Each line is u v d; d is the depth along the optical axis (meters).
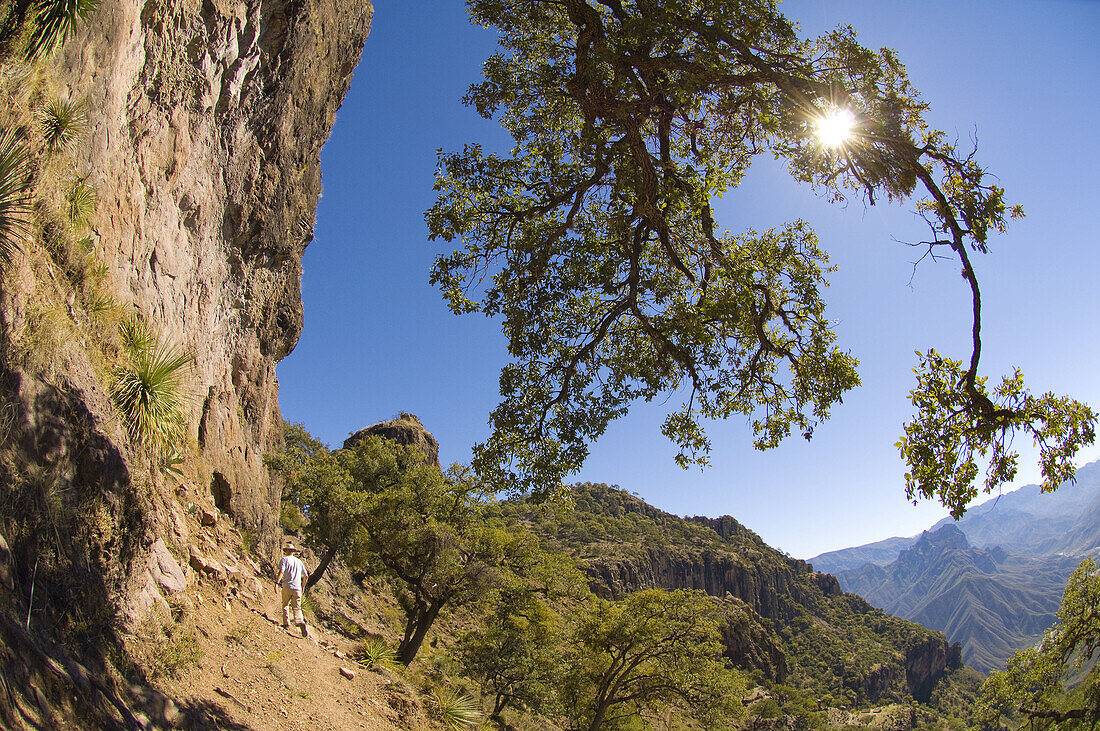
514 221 9.82
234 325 13.65
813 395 8.47
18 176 6.03
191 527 9.93
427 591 22.78
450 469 25.11
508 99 10.29
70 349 5.63
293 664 8.78
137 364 7.03
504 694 26.83
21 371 4.88
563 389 8.98
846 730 113.81
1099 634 17.06
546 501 9.41
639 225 8.99
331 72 17.23
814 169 7.88
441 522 24.47
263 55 13.85
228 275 13.31
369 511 22.59
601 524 158.88
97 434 5.40
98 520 5.25
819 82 7.18
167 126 10.55
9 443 4.58
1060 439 5.77
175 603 7.04
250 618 9.34
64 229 6.74
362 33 18.72
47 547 4.69
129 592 5.68
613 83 8.14
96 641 5.04
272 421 15.77
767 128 7.57
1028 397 5.89
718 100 8.39
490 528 25.66
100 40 7.95
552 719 32.53
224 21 11.97
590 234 10.41
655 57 7.87
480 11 10.35
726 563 165.50
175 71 10.75
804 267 8.05
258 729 6.37
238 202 13.35
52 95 6.76
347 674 10.03
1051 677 17.81
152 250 10.09
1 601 4.05
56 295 6.16
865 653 173.62
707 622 25.97
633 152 7.95
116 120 8.59
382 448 38.75
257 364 14.59
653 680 25.80
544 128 10.59
